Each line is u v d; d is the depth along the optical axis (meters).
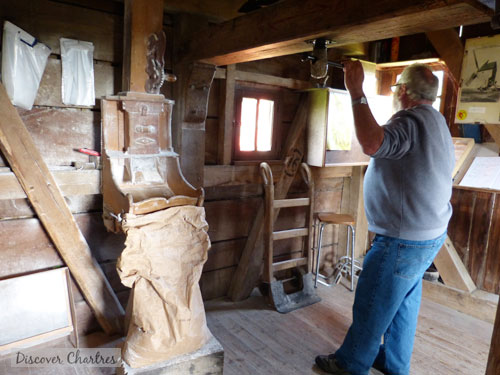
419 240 1.84
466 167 3.10
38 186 2.02
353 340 2.05
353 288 3.36
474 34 2.98
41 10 2.01
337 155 3.16
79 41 2.13
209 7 2.50
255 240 3.04
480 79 2.57
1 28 1.91
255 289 3.29
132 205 1.85
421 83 1.86
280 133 3.19
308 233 3.14
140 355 1.89
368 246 3.89
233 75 2.73
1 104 1.87
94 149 2.28
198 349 2.04
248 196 3.11
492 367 1.51
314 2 1.66
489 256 2.99
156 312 1.91
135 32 2.06
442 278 3.15
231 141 2.87
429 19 1.44
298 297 3.06
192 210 2.02
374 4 1.45
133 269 1.89
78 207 2.30
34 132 2.07
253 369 2.21
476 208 3.02
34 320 2.12
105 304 2.34
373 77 3.32
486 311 2.89
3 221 2.07
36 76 2.00
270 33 1.87
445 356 2.42
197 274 2.02
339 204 3.78
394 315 2.08
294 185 3.38
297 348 2.44
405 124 1.73
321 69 1.85
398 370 2.17
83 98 2.17
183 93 2.49
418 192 1.78
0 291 2.03
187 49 2.40
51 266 2.25
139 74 2.12
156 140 2.20
